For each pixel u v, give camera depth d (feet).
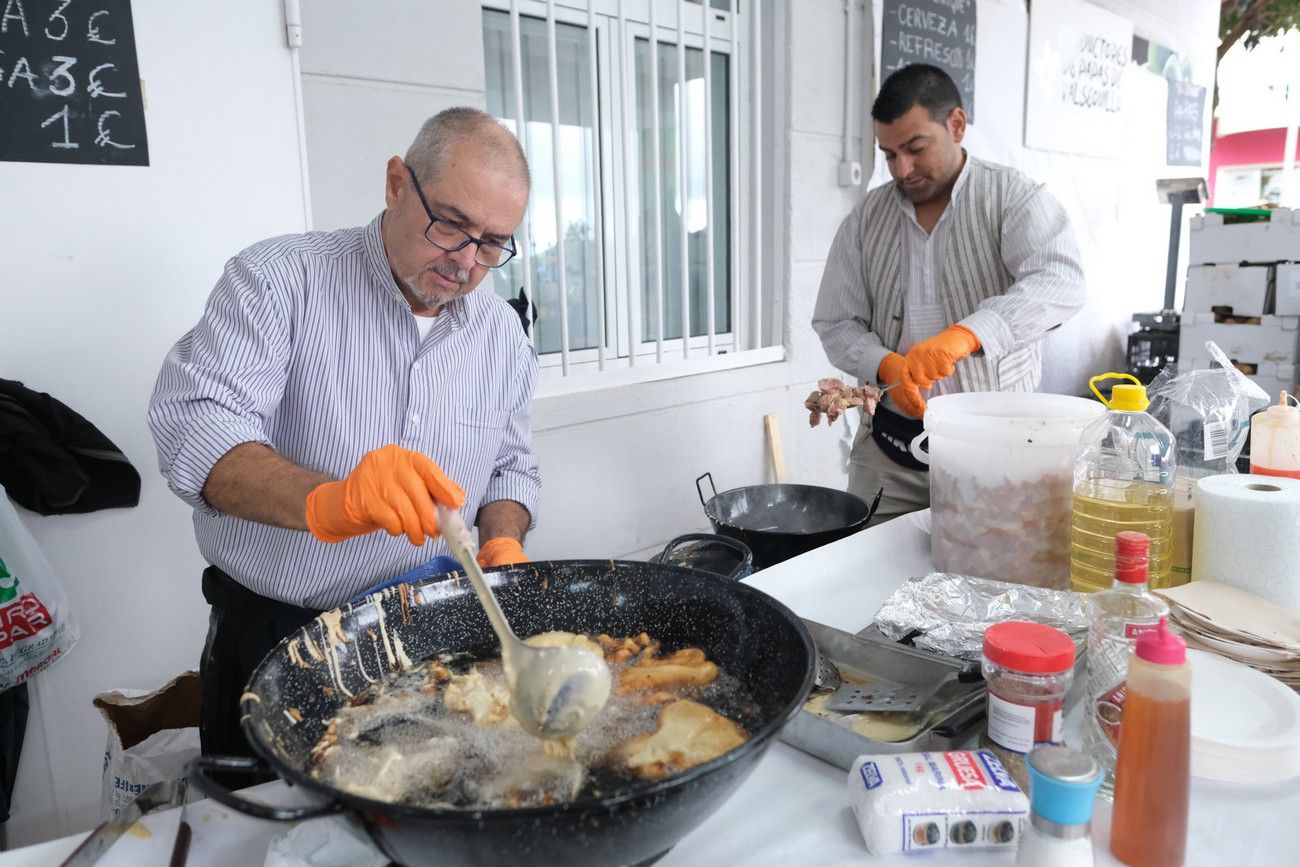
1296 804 2.58
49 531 5.31
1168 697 2.22
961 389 6.84
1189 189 16.01
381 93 6.56
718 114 9.71
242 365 3.83
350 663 2.77
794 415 10.50
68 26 5.00
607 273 8.94
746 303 10.17
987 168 6.73
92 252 5.28
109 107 5.20
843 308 7.58
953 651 3.21
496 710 2.62
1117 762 2.36
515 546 4.04
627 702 2.67
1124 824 2.31
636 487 8.91
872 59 10.32
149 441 5.64
